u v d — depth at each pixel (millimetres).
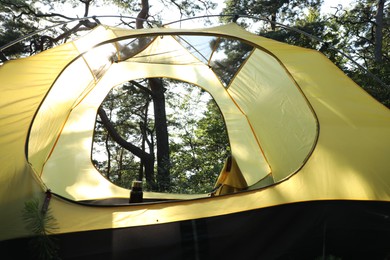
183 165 11922
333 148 2912
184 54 5262
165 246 2359
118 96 13766
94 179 4453
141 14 11906
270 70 4445
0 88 2830
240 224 2498
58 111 4094
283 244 2512
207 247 2416
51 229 2227
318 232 2566
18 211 2271
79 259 2225
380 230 2613
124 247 2301
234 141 5121
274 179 4203
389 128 3045
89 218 2369
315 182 2746
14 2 11836
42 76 3029
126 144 12477
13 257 2146
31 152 3506
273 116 4441
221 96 5461
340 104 3199
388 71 9266
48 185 3799
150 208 2533
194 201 2627
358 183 2734
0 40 10977
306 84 3324
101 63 4730
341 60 11930
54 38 11805
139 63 5328
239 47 4801
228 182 4195
